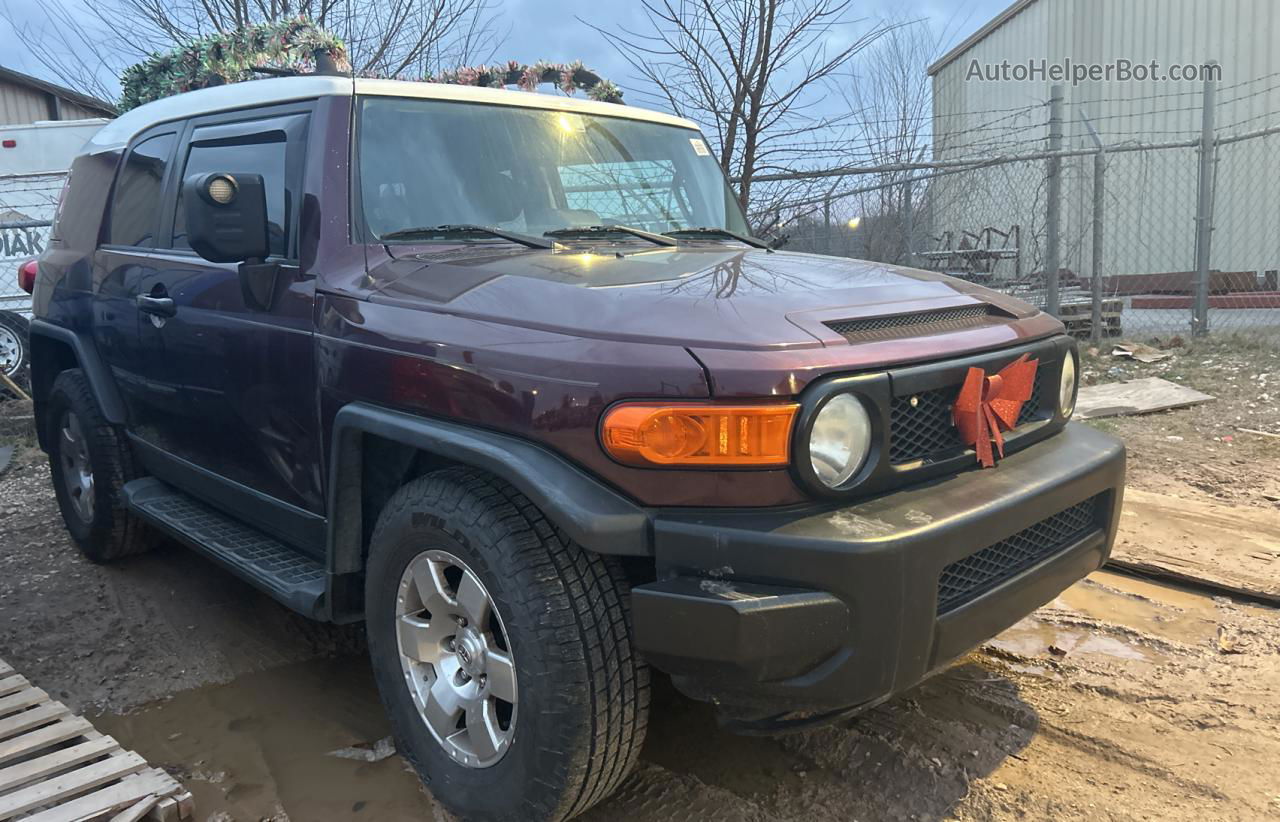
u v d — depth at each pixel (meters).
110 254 3.93
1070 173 12.80
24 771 2.50
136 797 2.41
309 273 2.82
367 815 2.51
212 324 3.16
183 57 5.60
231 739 2.92
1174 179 12.96
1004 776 2.59
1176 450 5.66
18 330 9.53
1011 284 10.41
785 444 1.99
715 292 2.33
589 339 2.13
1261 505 4.72
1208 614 3.59
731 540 1.98
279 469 3.04
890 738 2.78
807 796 2.54
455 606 2.36
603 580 2.17
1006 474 2.36
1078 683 3.08
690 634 1.97
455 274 2.57
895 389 2.12
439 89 3.21
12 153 9.82
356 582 2.79
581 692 2.11
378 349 2.50
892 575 1.97
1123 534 4.30
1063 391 2.71
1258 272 12.25
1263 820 2.37
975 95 16.27
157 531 4.34
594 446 2.06
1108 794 2.50
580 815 2.47
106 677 3.34
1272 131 8.83
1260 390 6.85
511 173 3.19
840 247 9.59
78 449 4.43
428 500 2.35
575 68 4.36
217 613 3.89
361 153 2.91
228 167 3.33
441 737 2.47
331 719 3.04
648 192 3.57
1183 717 2.86
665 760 2.72
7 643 3.62
